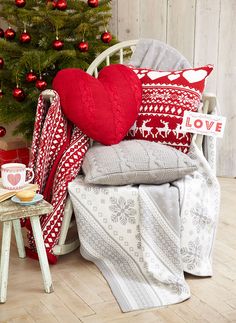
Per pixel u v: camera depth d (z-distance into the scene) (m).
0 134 2.71
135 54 2.29
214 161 1.98
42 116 2.02
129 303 1.68
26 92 2.56
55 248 1.94
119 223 1.84
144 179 1.82
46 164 1.99
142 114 2.05
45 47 2.48
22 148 2.98
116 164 1.80
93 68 2.28
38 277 1.88
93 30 2.63
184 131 1.97
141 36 3.13
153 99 2.04
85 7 2.57
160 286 1.77
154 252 1.79
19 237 2.00
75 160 1.95
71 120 1.98
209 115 1.88
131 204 1.80
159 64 2.25
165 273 1.78
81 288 1.79
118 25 3.15
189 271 1.86
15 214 1.62
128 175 1.80
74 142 1.98
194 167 1.82
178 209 1.79
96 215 1.86
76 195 1.87
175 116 1.99
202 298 1.73
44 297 1.73
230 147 3.09
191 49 3.02
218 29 2.94
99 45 2.62
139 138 2.06
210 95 1.91
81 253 1.96
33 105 2.55
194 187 1.84
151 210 1.78
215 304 1.69
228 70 2.98
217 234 2.27
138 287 1.78
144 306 1.67
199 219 1.84
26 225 2.03
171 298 1.71
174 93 2.02
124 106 2.00
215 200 1.89
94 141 2.11
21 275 1.89
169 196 1.78
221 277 1.88
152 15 3.06
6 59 2.51
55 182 1.96
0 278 1.69
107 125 1.95
